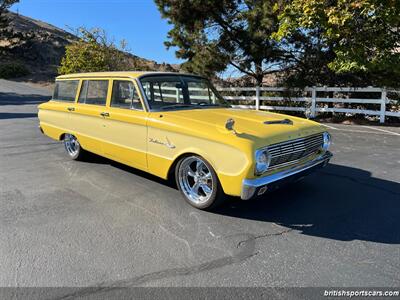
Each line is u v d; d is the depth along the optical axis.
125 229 3.60
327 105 12.91
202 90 5.25
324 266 2.92
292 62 13.41
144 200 4.41
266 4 11.88
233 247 3.24
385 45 9.91
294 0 10.06
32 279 2.74
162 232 3.54
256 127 3.85
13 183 5.09
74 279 2.75
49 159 6.53
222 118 4.17
